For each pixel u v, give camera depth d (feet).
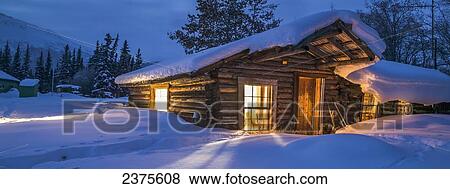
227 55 32.96
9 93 180.04
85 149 24.79
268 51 33.04
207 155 20.65
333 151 19.11
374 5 104.01
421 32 93.50
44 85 242.99
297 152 20.08
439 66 90.74
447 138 29.68
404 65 54.75
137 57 241.96
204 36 98.99
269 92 37.65
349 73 40.52
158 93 48.08
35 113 58.18
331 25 31.24
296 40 30.37
